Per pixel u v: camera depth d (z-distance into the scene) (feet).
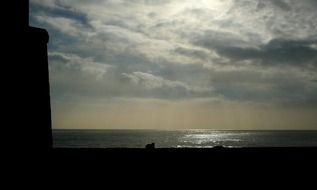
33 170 18.78
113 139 427.33
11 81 18.30
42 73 20.30
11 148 17.87
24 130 18.66
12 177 17.67
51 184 21.56
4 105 17.80
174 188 27.55
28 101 19.10
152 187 27.66
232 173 30.73
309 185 29.58
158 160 32.09
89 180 27.22
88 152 32.86
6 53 18.24
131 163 30.99
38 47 20.20
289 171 31.86
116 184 27.22
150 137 529.86
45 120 20.10
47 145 20.02
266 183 29.40
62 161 29.14
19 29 19.19
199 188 27.94
